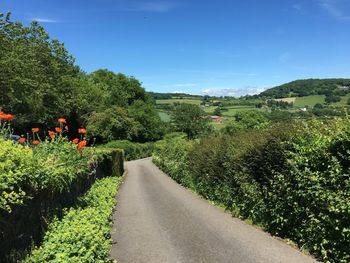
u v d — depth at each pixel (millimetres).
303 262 6914
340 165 6758
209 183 15414
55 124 44562
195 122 84750
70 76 49594
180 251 7887
